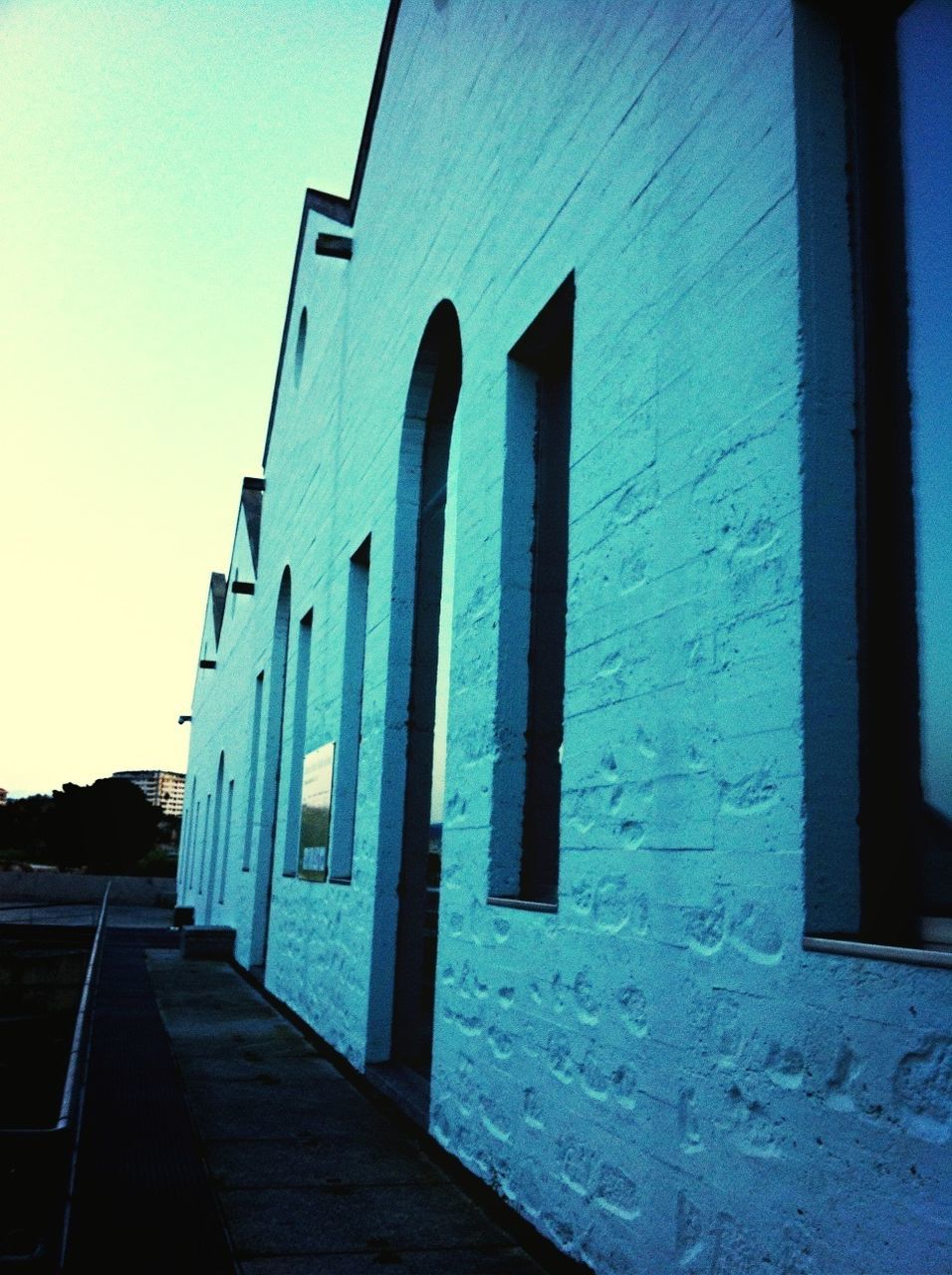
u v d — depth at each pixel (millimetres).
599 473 3102
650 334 2850
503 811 3861
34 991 14703
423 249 5492
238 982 10523
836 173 2275
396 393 5945
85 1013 4129
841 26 2340
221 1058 6164
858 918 2055
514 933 3516
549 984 3199
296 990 7699
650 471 2791
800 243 2223
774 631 2195
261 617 12625
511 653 3951
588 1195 2828
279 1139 4340
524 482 4059
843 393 2207
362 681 6492
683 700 2531
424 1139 4246
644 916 2643
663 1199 2449
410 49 6066
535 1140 3195
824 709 2100
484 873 3854
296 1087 5398
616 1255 2646
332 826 6836
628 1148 2633
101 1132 4355
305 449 9766
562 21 3680
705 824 2393
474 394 4457
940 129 2102
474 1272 2938
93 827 48000
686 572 2566
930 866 1974
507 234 4141
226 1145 4207
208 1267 2898
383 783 5598
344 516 7395
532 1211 3164
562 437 3969
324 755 7359
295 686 9305
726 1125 2225
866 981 1843
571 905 3088
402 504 5773
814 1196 1937
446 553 5473
